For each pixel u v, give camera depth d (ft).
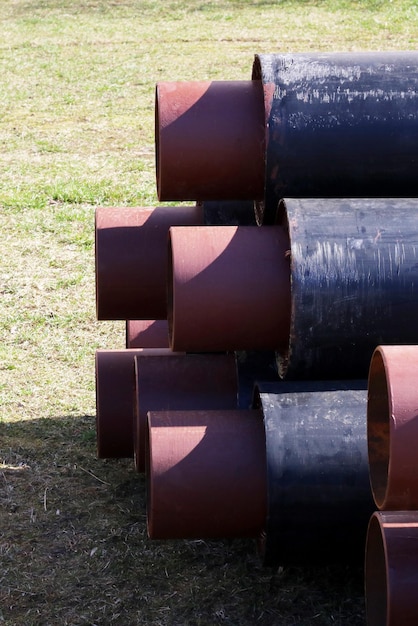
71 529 27.78
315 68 23.27
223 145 23.58
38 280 45.11
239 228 22.61
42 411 34.71
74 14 109.91
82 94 78.64
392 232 21.34
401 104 22.93
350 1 106.22
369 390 17.43
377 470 17.54
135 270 26.91
